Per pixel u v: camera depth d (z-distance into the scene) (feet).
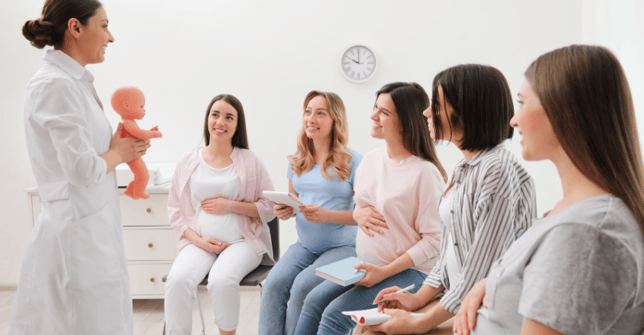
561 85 1.96
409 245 5.01
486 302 2.71
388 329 3.66
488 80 3.56
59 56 4.60
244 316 9.32
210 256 6.76
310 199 6.61
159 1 10.80
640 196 1.88
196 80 10.89
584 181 1.98
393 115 5.00
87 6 4.62
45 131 4.43
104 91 11.05
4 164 10.80
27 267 4.63
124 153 5.04
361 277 4.68
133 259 9.19
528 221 3.42
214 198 7.03
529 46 9.98
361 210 5.40
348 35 10.49
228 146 7.27
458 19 10.16
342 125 6.54
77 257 4.50
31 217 9.00
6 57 10.62
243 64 10.79
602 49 1.96
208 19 10.77
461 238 3.67
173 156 11.09
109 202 4.96
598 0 8.79
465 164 3.73
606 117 1.89
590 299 1.73
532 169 10.10
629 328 1.82
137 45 10.92
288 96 10.77
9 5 10.52
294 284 5.80
